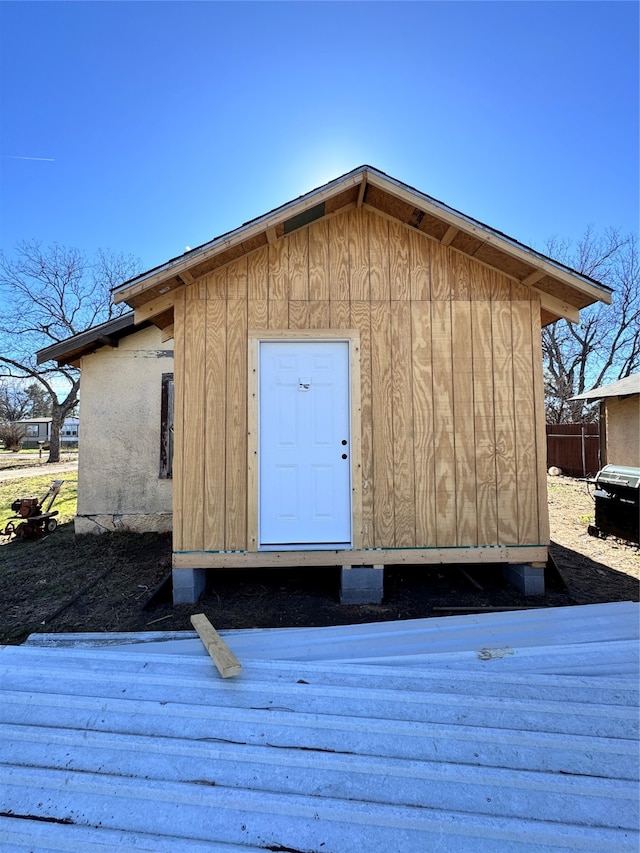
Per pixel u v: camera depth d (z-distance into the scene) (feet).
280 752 4.77
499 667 6.55
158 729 5.12
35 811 4.08
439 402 13.16
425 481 12.98
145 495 20.80
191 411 12.83
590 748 4.84
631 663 6.58
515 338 13.38
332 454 13.02
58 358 20.42
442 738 4.97
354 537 12.69
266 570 14.87
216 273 13.10
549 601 12.35
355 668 6.35
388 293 13.32
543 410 13.26
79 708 5.48
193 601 12.45
